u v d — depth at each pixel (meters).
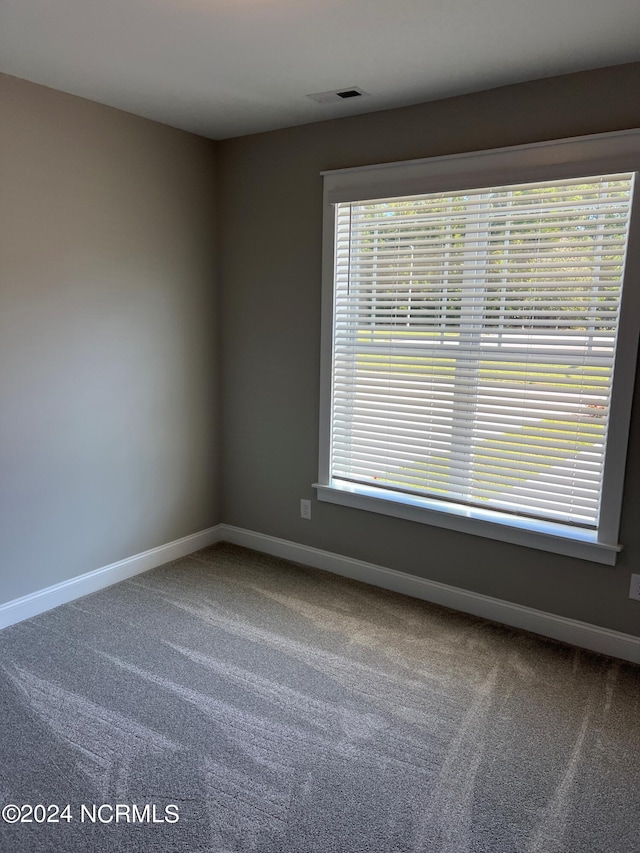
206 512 3.85
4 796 1.83
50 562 2.97
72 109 2.79
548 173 2.50
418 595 3.15
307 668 2.51
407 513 3.11
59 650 2.61
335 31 2.09
